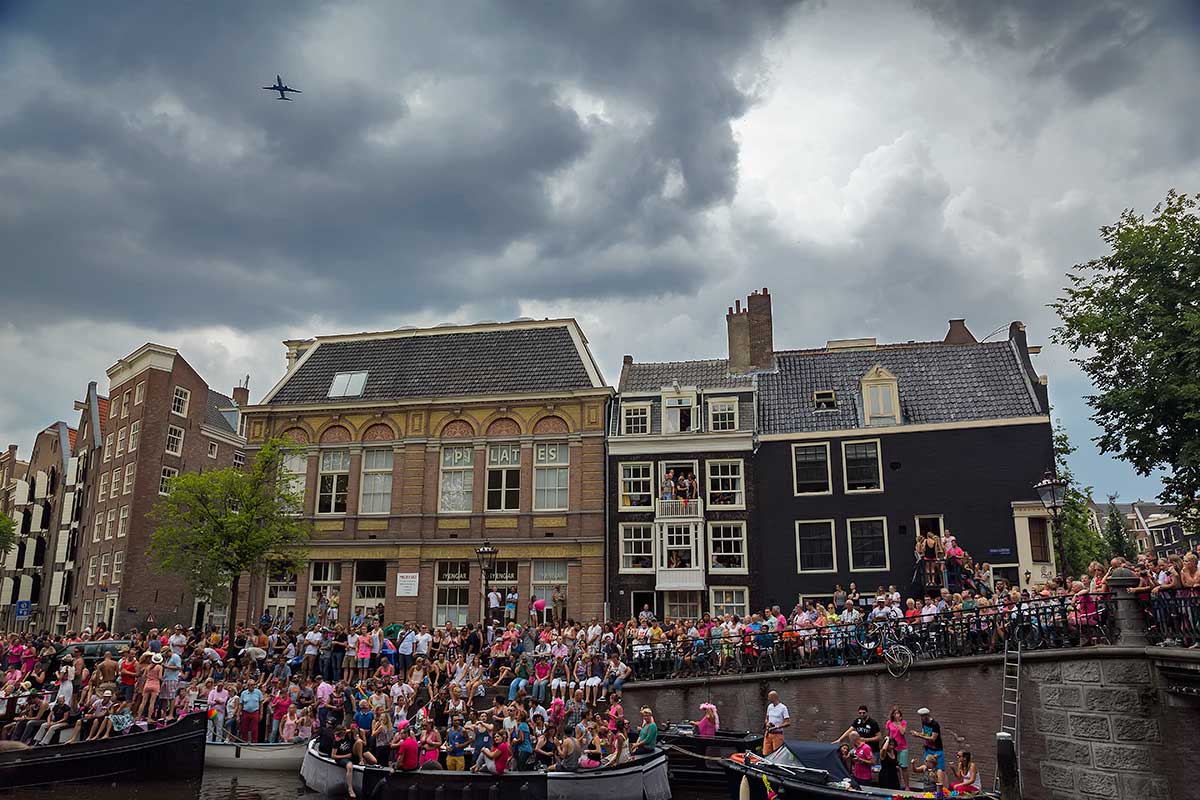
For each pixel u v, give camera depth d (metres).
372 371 38.03
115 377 50.56
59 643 29.83
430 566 34.16
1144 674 15.43
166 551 34.41
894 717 17.69
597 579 32.47
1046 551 29.34
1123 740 15.50
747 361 36.22
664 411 33.69
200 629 46.28
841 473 31.58
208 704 22.91
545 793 17.22
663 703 23.44
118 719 20.48
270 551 33.66
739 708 22.62
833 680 21.39
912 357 34.22
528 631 26.77
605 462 33.69
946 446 30.78
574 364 35.66
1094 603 16.59
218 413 53.66
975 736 18.41
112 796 18.48
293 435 36.91
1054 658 16.84
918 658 19.86
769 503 32.00
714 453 32.72
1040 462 29.72
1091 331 25.41
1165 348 23.58
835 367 34.81
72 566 51.03
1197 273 23.73
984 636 18.80
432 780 17.45
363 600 34.78
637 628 26.41
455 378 36.62
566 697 22.86
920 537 29.19
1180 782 14.79
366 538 34.81
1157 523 89.12
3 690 22.41
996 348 33.44
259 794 18.98
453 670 24.36
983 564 28.22
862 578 30.50
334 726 21.30
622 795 17.64
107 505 47.84
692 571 31.36
